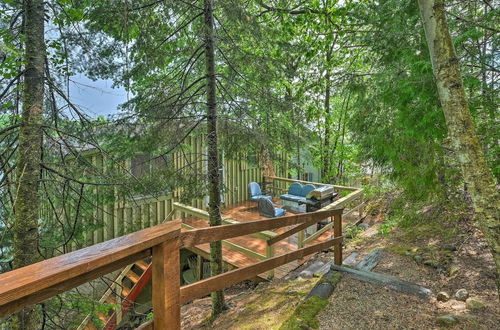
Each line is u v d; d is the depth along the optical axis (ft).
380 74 12.98
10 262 9.95
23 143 9.33
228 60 13.44
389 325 8.02
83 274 3.31
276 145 13.94
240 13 11.98
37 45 9.36
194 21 13.50
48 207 11.49
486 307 8.34
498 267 7.11
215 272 13.51
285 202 26.25
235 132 13.53
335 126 34.37
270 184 37.14
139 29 11.86
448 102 7.49
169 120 13.23
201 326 11.48
